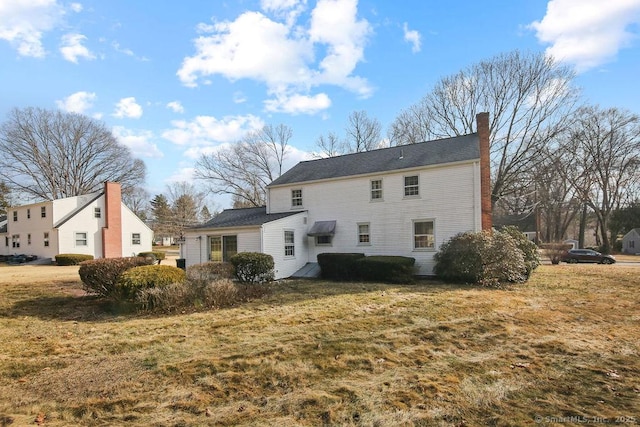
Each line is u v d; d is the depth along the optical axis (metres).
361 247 17.73
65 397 4.25
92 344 6.40
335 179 18.48
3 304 10.06
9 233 33.53
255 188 36.84
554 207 44.44
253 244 16.39
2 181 40.81
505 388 4.34
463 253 13.76
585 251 28.09
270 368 5.08
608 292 11.65
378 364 5.22
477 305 9.41
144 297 9.05
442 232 15.83
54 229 27.53
